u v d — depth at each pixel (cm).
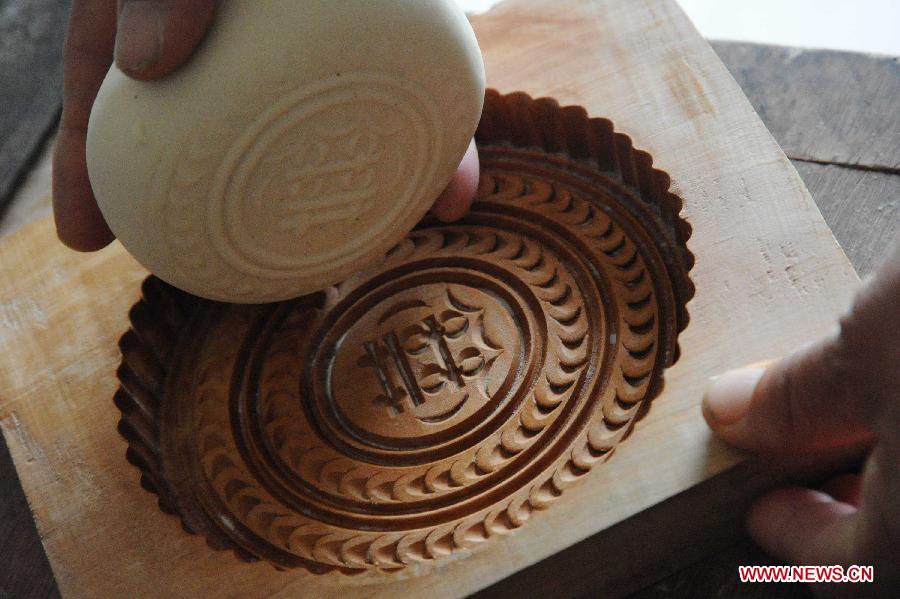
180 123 59
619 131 84
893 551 61
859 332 57
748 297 75
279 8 57
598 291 84
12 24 118
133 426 82
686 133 83
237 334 87
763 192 79
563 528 68
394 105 65
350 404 82
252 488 80
